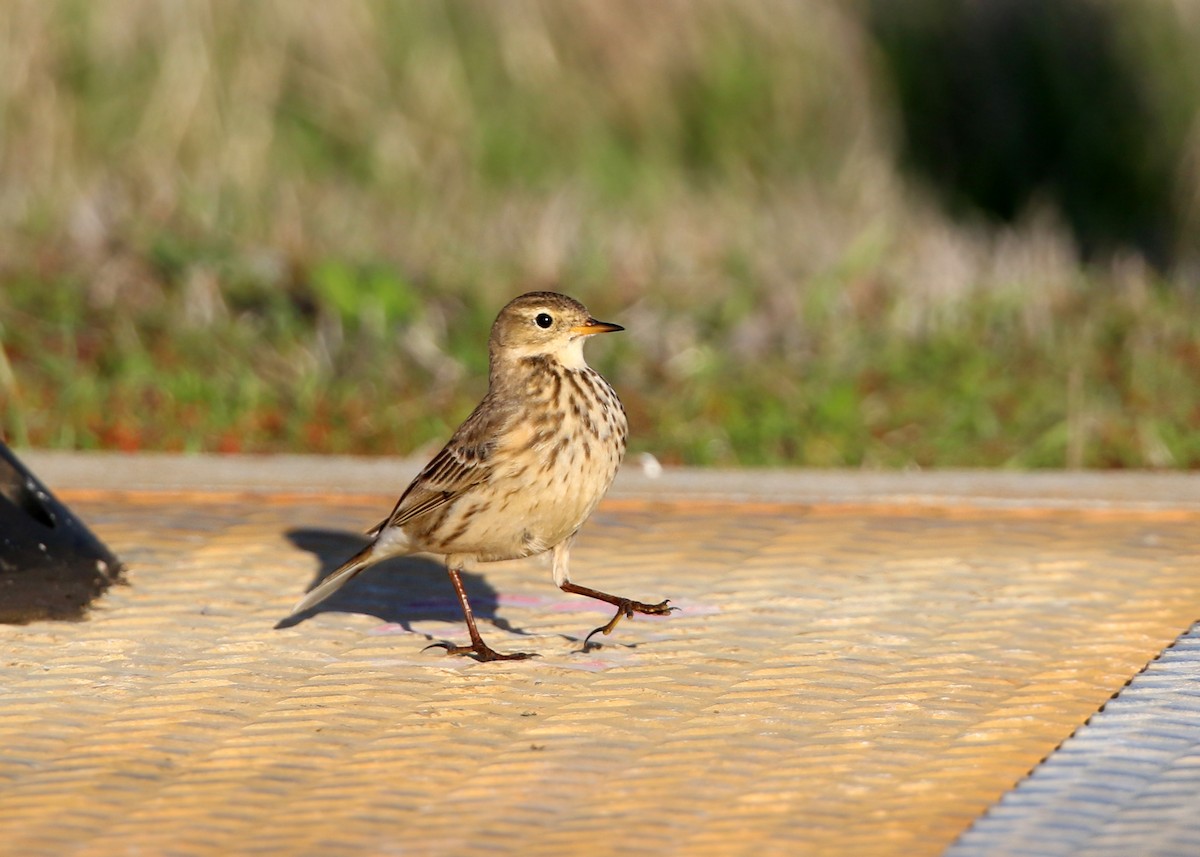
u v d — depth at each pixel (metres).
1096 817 5.31
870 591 8.34
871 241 18.02
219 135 20.11
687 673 7.16
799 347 15.11
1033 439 13.52
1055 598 8.16
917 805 5.56
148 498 10.26
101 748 6.25
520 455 7.76
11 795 5.77
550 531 7.95
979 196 23.75
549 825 5.46
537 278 16.69
